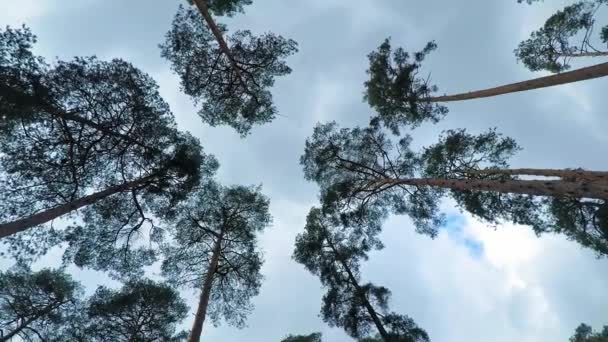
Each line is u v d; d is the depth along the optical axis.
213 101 12.73
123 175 11.37
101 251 12.05
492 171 12.93
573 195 8.17
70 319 13.66
